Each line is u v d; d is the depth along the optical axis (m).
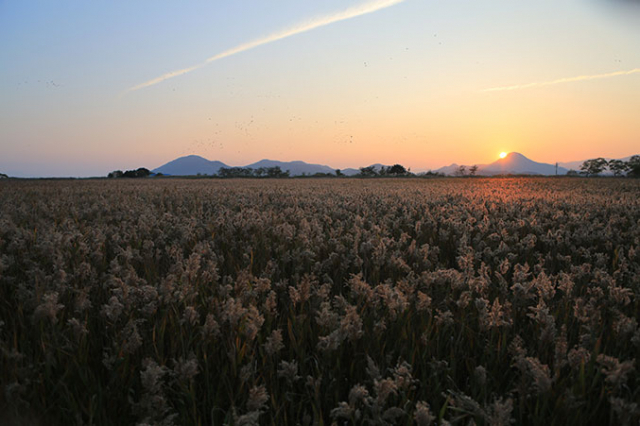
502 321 2.99
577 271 4.55
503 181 53.53
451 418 2.20
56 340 2.72
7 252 5.70
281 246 5.77
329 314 2.97
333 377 2.64
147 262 5.04
